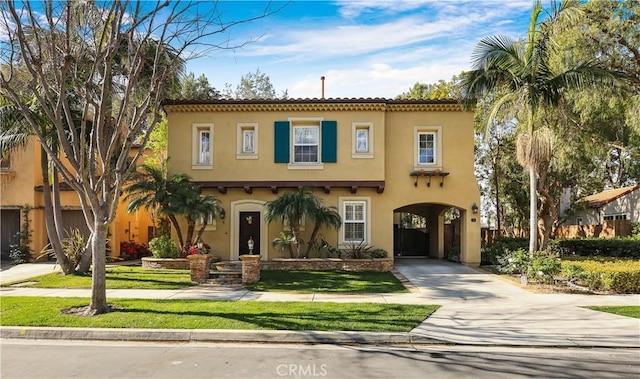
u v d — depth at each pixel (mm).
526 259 14977
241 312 9773
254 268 14234
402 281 14727
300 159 19234
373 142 18906
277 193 19078
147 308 10172
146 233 24438
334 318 9289
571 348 7801
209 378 6145
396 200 19172
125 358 7070
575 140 20703
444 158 19266
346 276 15664
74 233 17938
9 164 20844
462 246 19781
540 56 15484
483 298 11828
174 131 19281
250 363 6828
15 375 6254
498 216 26594
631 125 19234
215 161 19125
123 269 17000
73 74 11711
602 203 29219
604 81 15289
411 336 8133
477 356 7285
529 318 9586
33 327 8555
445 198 19172
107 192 10211
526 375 6332
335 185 18703
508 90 16312
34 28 9492
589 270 13273
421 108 19297
